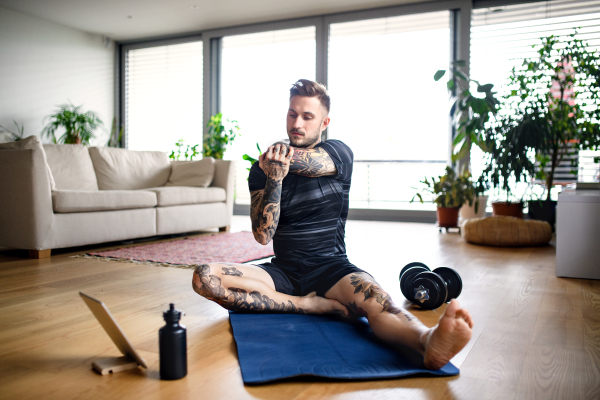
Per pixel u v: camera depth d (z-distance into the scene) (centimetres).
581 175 450
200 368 120
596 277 236
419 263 192
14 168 289
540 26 464
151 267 264
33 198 285
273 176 142
